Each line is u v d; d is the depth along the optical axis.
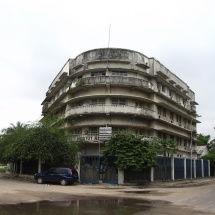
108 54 43.34
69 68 47.03
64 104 47.56
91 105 41.44
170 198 18.70
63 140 33.03
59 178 28.41
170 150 37.62
